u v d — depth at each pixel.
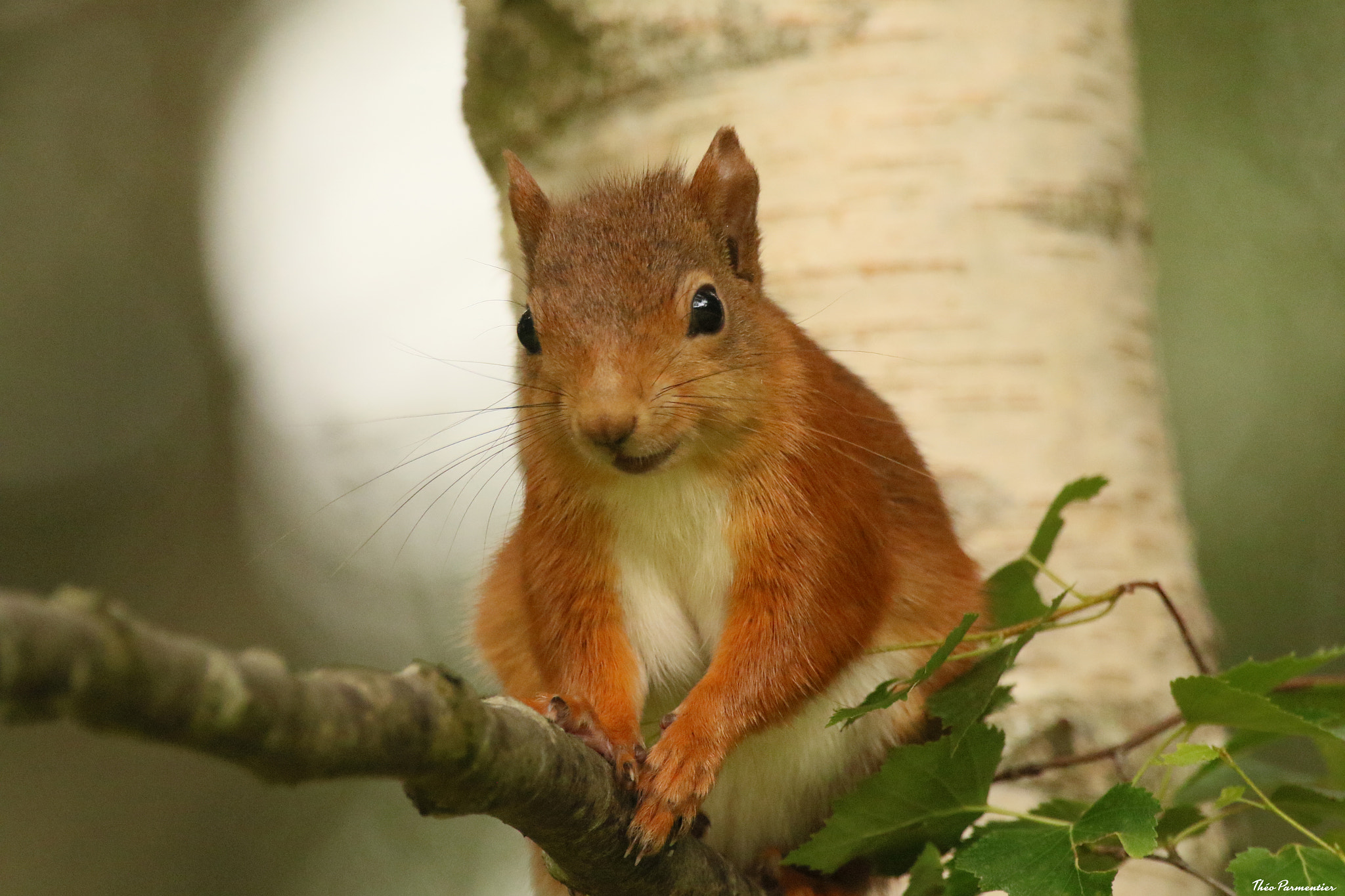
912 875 7.38
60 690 3.29
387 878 18.25
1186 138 16.95
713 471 8.51
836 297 11.52
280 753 3.97
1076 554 11.12
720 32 11.89
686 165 11.34
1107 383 11.56
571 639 8.60
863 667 8.81
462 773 5.08
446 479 18.25
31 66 24.38
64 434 24.17
